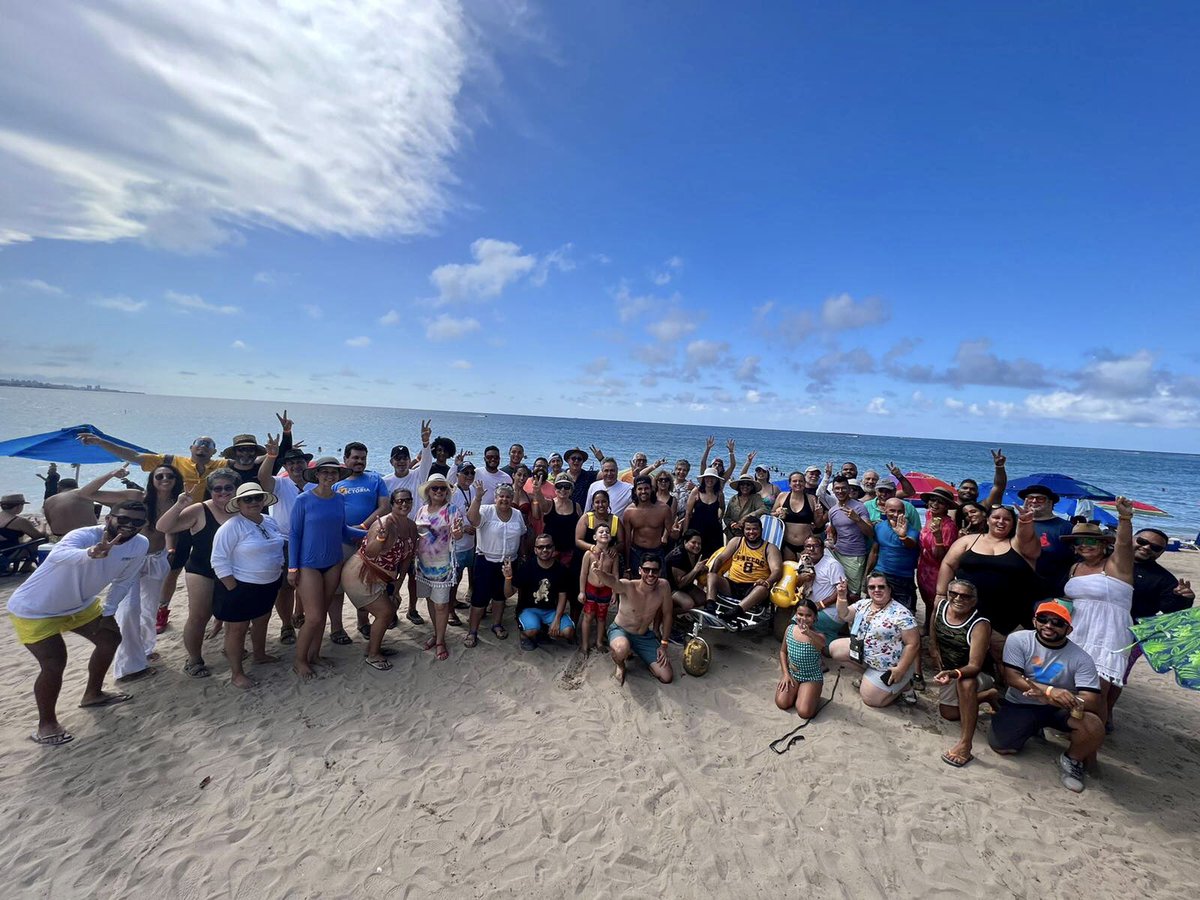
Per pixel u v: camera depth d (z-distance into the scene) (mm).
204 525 5785
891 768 4840
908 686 5773
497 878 3707
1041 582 5484
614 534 6898
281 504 6695
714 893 3627
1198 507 34719
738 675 6332
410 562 6633
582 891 3627
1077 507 9703
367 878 3680
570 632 6746
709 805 4379
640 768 4777
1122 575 5016
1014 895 3654
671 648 6863
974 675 4910
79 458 11008
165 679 5867
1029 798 4527
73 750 4762
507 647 6824
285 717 5305
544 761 4836
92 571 4988
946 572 5844
